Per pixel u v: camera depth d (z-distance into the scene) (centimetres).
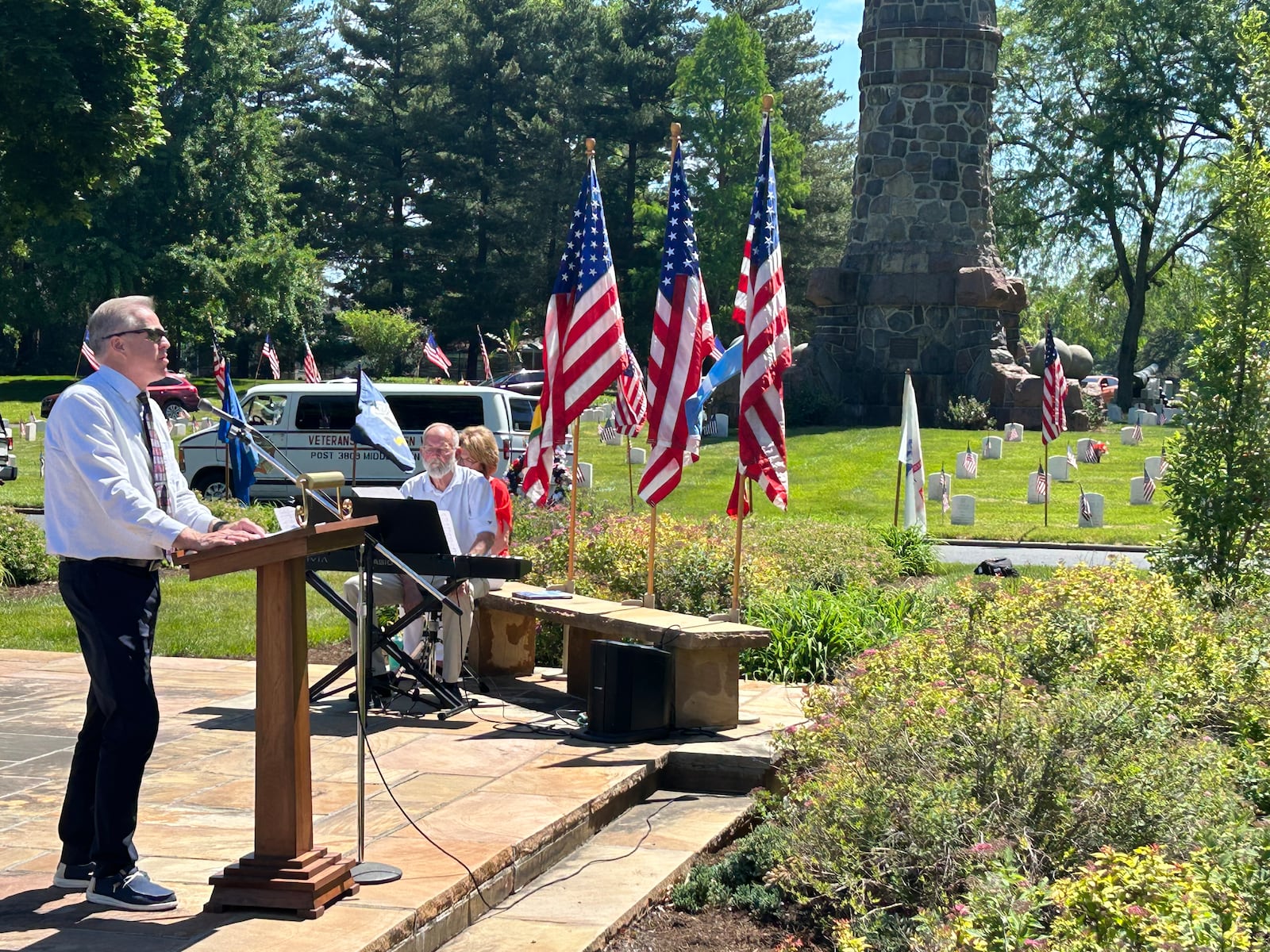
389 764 663
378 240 6988
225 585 1473
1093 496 2239
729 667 768
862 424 3738
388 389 2481
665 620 779
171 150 5378
